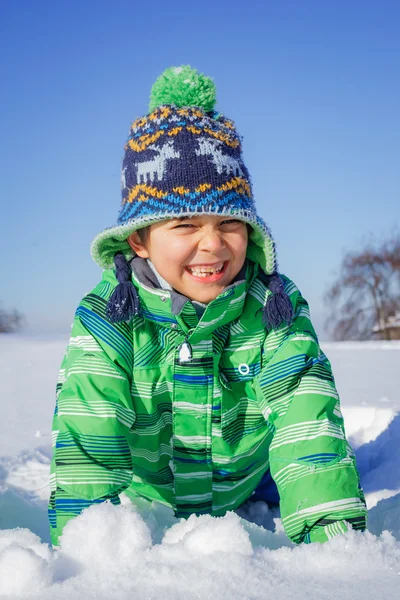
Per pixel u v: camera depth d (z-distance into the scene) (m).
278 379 1.83
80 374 1.78
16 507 1.99
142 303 1.85
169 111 1.86
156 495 2.04
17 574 1.19
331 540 1.34
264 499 2.26
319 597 1.14
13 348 10.94
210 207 1.74
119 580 1.21
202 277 1.80
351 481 1.63
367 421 3.33
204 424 1.90
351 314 24.62
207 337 1.87
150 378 1.87
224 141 1.85
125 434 1.77
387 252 24.52
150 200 1.79
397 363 6.93
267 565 1.26
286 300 1.83
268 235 1.86
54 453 1.70
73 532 1.34
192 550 1.31
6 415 3.87
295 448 1.68
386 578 1.21
